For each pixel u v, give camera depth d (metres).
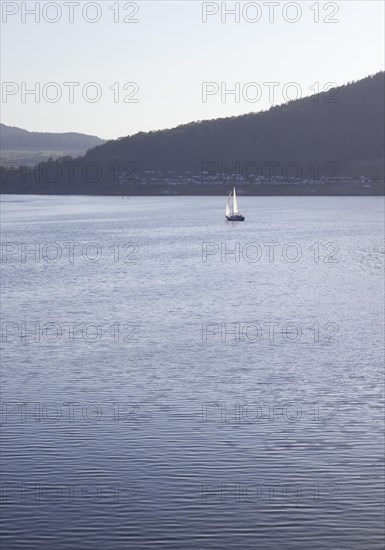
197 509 30.11
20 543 28.14
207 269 114.06
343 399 44.03
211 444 36.50
